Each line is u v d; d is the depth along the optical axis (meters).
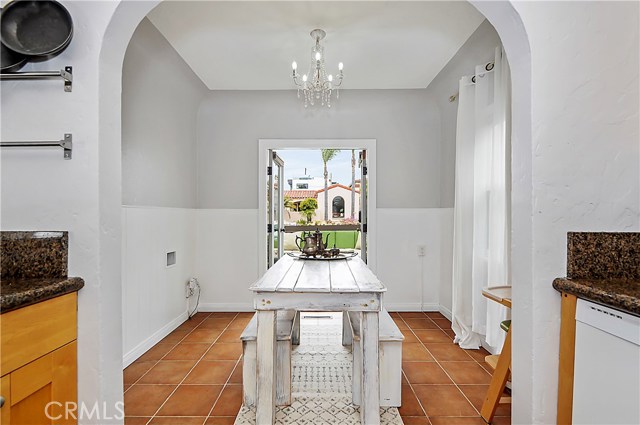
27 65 1.23
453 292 3.09
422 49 2.78
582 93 1.23
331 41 2.65
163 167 3.09
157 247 2.99
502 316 2.41
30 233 1.21
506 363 1.78
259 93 3.76
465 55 2.87
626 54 1.23
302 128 3.91
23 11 1.21
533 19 1.22
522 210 1.27
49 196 1.22
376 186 3.92
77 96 1.22
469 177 2.91
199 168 3.90
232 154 3.91
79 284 1.20
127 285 2.54
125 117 2.50
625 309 0.96
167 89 3.11
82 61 1.22
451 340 3.04
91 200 1.22
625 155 1.23
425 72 3.23
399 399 1.98
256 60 2.97
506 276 2.24
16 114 1.23
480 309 2.67
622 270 1.22
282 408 1.98
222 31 2.50
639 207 1.22
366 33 2.53
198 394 2.12
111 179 1.29
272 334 1.74
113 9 1.22
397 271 3.95
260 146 3.90
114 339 1.30
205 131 3.90
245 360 1.98
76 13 1.22
